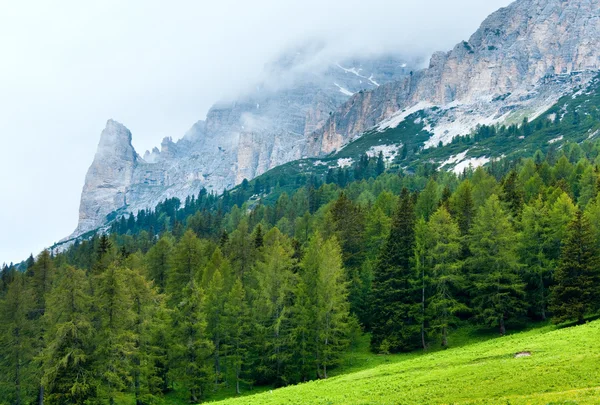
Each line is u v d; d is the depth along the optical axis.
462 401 36.34
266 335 70.75
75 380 54.56
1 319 68.19
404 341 72.94
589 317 64.56
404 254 76.69
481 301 71.62
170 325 69.06
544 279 75.31
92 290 65.25
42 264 88.19
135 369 61.78
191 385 65.56
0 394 66.75
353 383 50.34
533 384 37.44
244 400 51.59
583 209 91.19
